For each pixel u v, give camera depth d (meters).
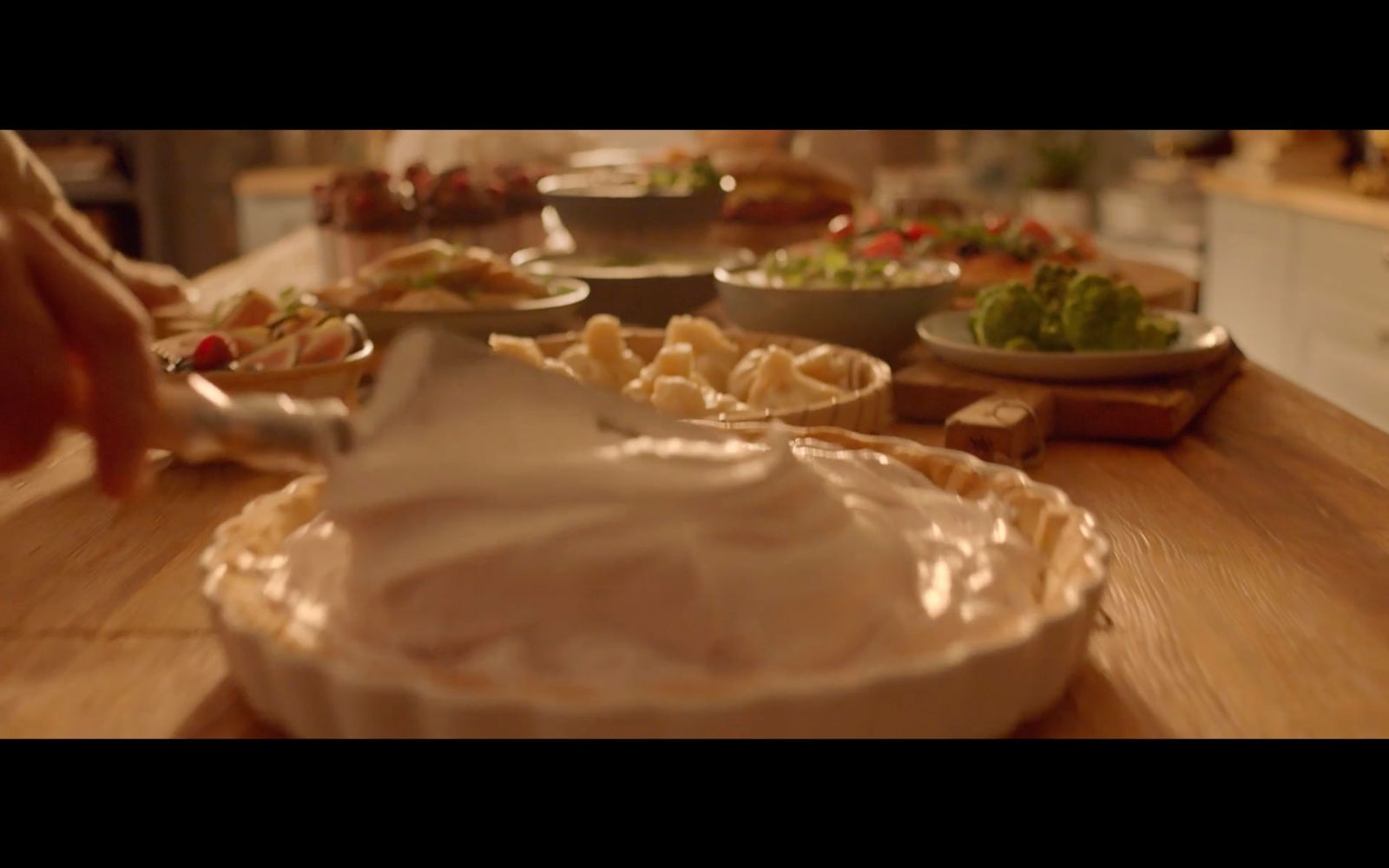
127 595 0.96
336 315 1.46
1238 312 4.59
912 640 0.68
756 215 2.90
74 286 0.62
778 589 0.66
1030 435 1.32
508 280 1.81
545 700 0.59
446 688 0.60
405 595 0.66
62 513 1.16
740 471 0.69
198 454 0.68
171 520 1.14
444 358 0.75
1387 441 1.39
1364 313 3.64
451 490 0.67
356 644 0.67
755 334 1.67
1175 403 1.39
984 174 5.83
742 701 0.59
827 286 1.74
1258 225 4.39
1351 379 3.74
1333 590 0.95
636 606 0.65
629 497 0.67
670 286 2.00
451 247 1.87
